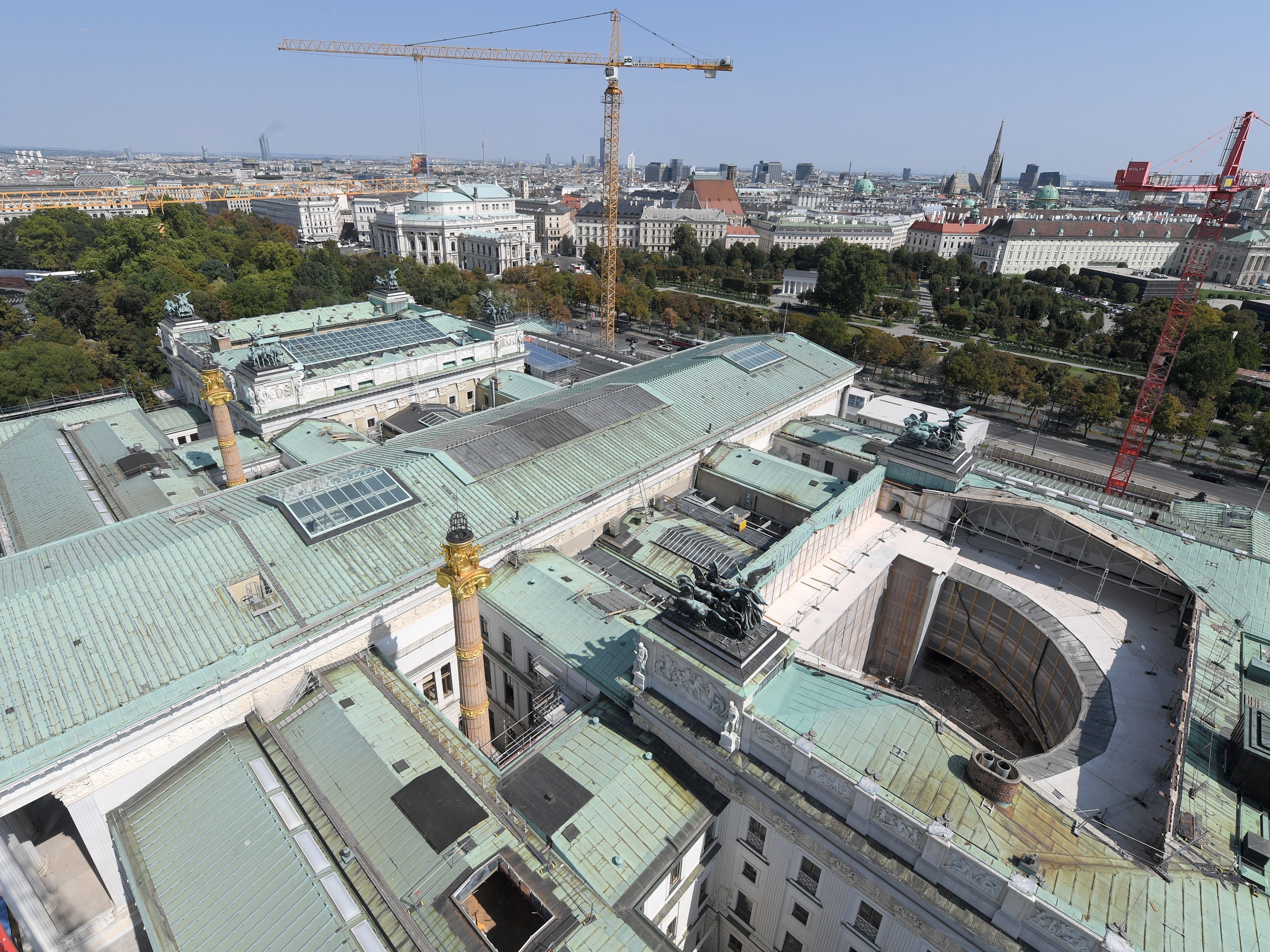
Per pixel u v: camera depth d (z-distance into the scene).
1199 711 50.75
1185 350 183.12
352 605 55.16
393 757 47.16
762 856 48.72
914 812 38.94
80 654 46.78
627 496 78.94
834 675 51.03
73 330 168.62
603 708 54.12
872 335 197.88
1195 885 37.78
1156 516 81.25
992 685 77.38
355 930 37.59
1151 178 133.88
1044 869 37.06
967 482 82.62
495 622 63.03
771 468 86.94
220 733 50.16
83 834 45.16
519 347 139.75
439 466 71.12
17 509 89.69
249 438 108.38
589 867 42.22
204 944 38.66
